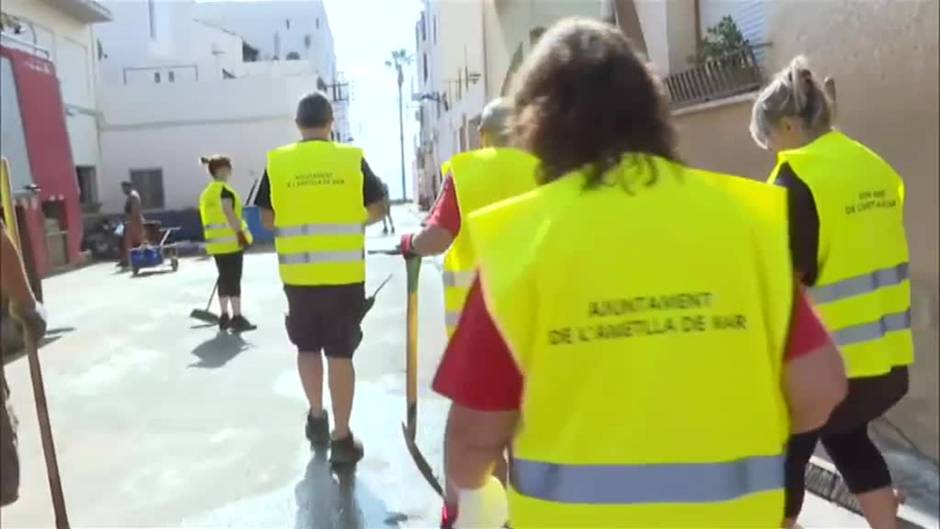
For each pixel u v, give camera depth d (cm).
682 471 161
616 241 163
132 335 1010
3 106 1137
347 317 512
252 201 589
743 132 645
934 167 456
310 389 548
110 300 1355
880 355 323
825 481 439
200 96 2828
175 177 2834
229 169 1011
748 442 164
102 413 663
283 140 2847
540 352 162
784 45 612
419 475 504
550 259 162
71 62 2492
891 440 500
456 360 167
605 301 162
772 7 631
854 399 325
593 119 172
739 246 166
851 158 325
